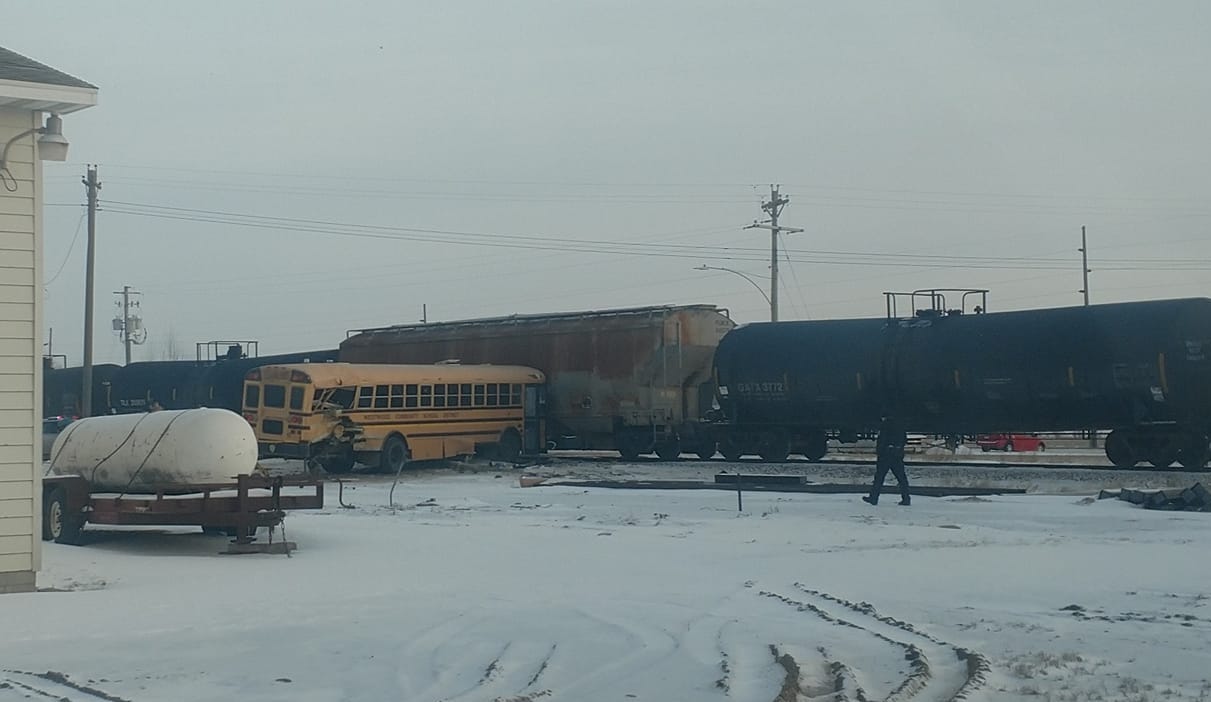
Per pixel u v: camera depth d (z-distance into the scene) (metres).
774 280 54.34
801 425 35.81
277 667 10.07
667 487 28.64
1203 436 28.73
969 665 9.71
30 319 14.64
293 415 35.34
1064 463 35.75
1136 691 8.87
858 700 8.57
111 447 20.02
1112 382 29.09
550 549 18.25
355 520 22.95
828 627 11.77
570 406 41.34
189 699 8.93
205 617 12.45
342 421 35.75
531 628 11.80
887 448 23.86
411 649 10.80
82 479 19.70
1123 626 11.68
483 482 33.59
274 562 16.95
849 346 34.03
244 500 18.14
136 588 14.46
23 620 12.23
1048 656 10.23
